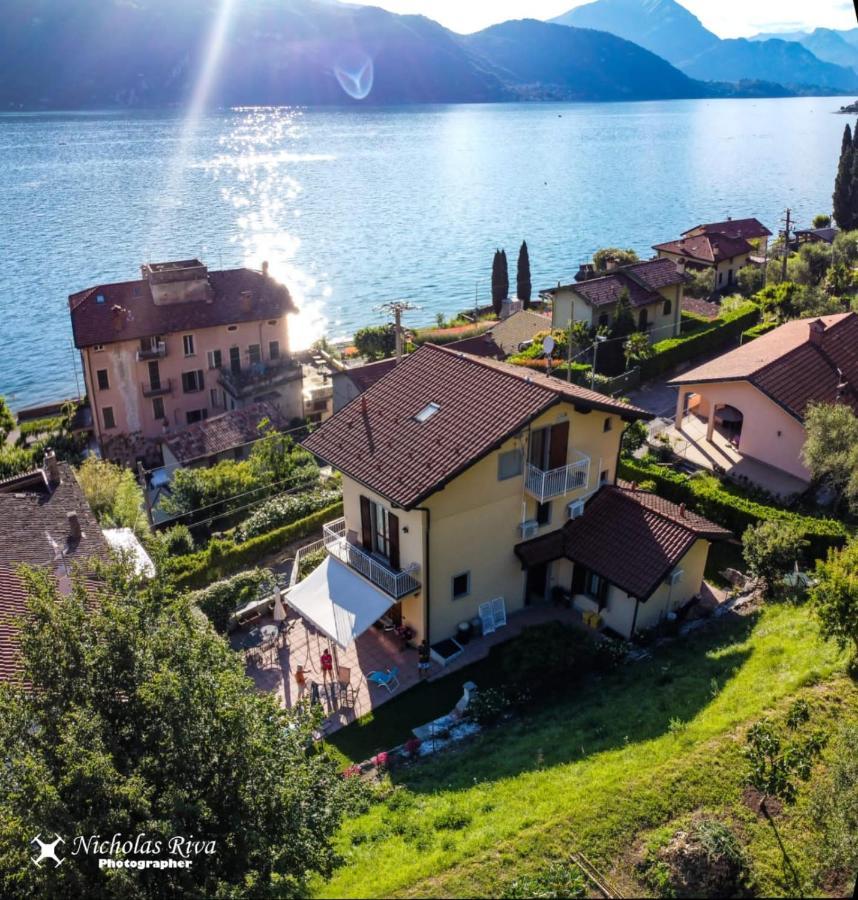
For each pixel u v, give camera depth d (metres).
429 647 28.92
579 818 16.50
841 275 74.06
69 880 12.83
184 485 42.69
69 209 185.25
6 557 26.59
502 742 22.66
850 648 21.34
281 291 67.12
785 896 14.59
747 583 31.36
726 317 64.75
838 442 33.62
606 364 57.91
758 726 18.66
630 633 28.86
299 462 46.97
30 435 68.94
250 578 31.92
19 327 107.62
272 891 14.20
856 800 14.81
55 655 14.70
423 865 15.80
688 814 16.50
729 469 41.00
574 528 30.94
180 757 14.17
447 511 27.41
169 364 63.03
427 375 31.52
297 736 17.45
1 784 13.95
